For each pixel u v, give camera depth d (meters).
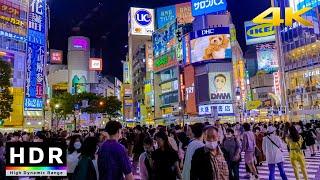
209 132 5.20
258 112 68.75
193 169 5.10
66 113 58.59
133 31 111.62
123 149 5.18
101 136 7.77
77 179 5.10
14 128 57.78
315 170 13.91
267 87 116.00
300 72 62.56
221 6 71.62
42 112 64.00
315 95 59.03
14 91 58.62
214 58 65.19
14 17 60.59
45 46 67.75
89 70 122.00
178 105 72.94
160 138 5.76
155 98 83.12
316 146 24.31
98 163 5.13
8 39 59.22
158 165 5.65
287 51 66.12
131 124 98.69
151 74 87.00
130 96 117.56
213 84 65.06
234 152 9.66
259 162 15.60
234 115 63.94
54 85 122.19
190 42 68.62
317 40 59.66
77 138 6.43
